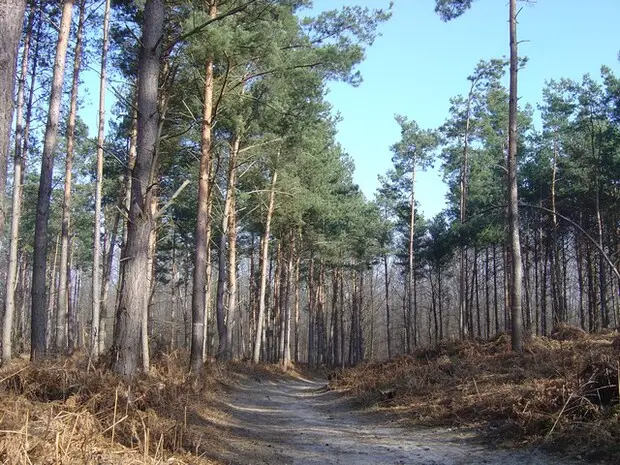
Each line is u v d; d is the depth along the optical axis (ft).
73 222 122.42
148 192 29.66
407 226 142.41
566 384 29.48
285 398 62.13
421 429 34.71
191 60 49.19
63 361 31.83
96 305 53.62
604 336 50.83
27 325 157.17
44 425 17.01
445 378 46.55
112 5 51.52
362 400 48.88
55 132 43.29
